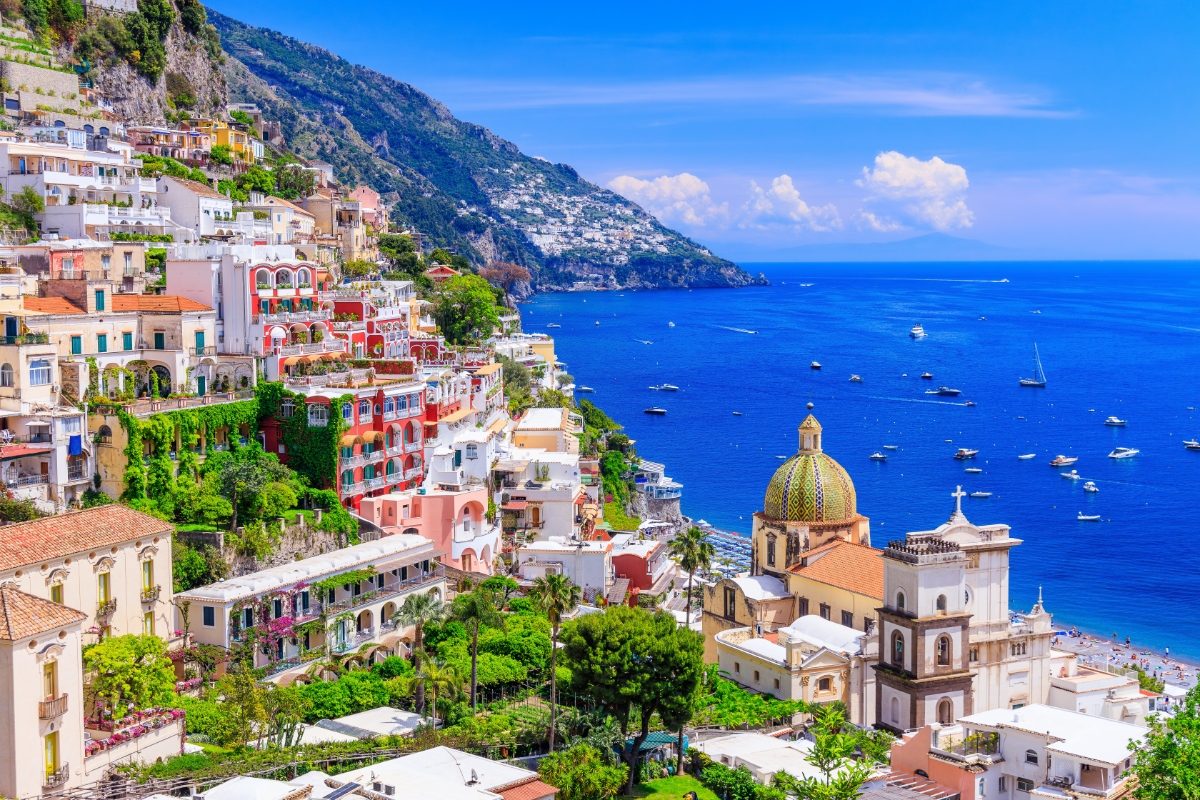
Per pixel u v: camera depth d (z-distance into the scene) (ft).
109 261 501.56
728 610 467.93
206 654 347.36
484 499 508.94
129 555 327.67
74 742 264.52
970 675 379.55
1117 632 627.05
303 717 337.31
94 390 416.05
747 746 363.15
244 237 615.98
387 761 299.79
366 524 462.60
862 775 304.30
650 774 350.84
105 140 640.17
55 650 258.78
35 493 372.79
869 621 421.59
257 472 417.90
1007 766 323.78
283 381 474.08
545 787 296.10
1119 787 302.86
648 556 554.87
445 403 559.79
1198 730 285.23
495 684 376.48
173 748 297.12
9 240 522.88
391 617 404.36
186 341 456.45
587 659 349.20
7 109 651.66
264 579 371.97
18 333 392.47
